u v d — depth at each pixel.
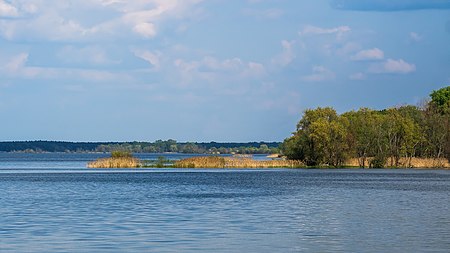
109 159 183.50
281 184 113.25
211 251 41.44
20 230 50.62
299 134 188.88
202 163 186.75
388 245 43.94
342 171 169.88
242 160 185.62
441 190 97.56
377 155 191.25
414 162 192.75
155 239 46.00
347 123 188.50
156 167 198.50
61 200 79.19
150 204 72.81
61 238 46.47
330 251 41.69
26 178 138.50
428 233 49.50
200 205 71.44
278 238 46.72
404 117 195.38
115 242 44.69
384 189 99.62
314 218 59.03
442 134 192.38
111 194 89.19
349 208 68.75
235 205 71.50
